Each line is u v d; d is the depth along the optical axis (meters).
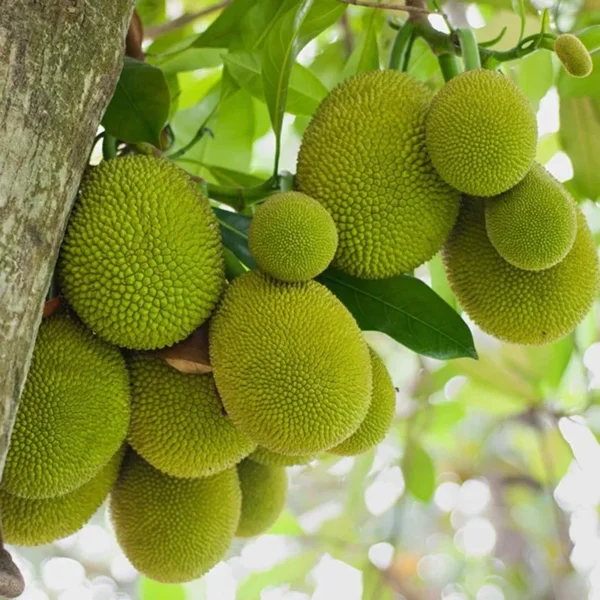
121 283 1.61
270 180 1.87
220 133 2.29
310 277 1.64
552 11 2.17
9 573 1.42
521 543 4.35
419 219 1.72
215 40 2.05
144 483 1.79
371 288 1.80
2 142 1.44
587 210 2.51
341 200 1.71
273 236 1.62
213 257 1.66
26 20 1.47
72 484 1.65
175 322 1.63
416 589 4.33
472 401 3.07
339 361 1.60
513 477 4.33
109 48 1.53
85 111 1.50
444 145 1.68
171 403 1.69
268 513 1.93
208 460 1.71
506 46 2.36
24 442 1.62
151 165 1.64
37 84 1.47
